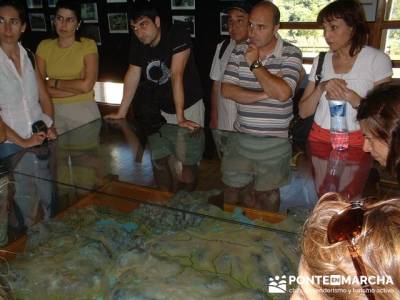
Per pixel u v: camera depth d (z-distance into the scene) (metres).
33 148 1.74
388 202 0.50
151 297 1.02
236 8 2.22
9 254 1.21
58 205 1.41
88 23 4.16
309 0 3.32
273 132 1.88
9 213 1.35
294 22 3.43
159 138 1.88
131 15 1.98
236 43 2.30
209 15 3.47
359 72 1.66
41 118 2.04
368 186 1.21
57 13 2.25
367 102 0.86
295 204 1.28
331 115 1.54
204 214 1.32
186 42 2.04
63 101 2.34
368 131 0.86
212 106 2.56
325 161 1.48
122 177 1.55
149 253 1.18
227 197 1.38
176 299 1.01
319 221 0.54
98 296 1.08
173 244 1.21
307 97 1.76
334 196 0.60
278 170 1.49
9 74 1.88
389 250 0.45
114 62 4.23
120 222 1.36
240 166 1.56
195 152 1.73
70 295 1.09
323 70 1.75
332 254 0.50
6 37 1.86
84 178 1.55
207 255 1.16
